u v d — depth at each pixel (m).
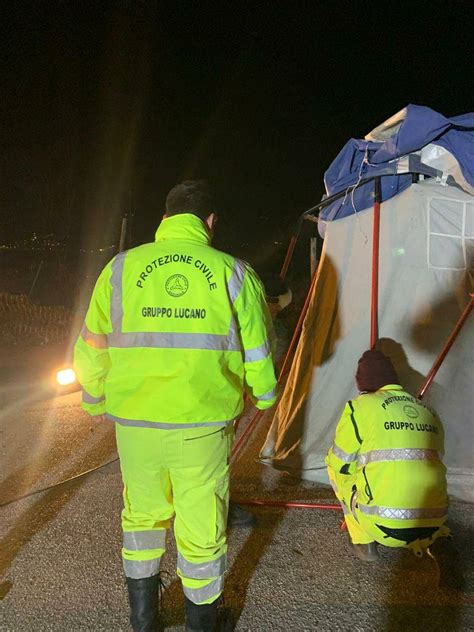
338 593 3.02
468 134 3.63
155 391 2.38
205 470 2.44
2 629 2.75
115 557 3.36
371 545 3.23
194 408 2.36
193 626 2.50
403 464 2.94
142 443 2.42
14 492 4.32
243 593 3.03
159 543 2.61
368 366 3.34
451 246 3.98
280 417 4.64
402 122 3.80
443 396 3.99
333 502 4.07
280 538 3.57
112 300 2.47
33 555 3.39
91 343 2.56
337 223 4.37
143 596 2.57
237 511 3.68
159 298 2.41
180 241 2.52
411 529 2.92
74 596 3.00
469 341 3.96
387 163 3.87
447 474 4.00
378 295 4.08
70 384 7.53
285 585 3.10
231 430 2.56
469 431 3.98
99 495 4.21
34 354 9.91
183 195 2.62
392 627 2.77
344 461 3.16
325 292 4.42
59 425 5.95
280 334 10.55
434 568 3.23
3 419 6.20
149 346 2.39
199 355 2.38
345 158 4.24
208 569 2.47
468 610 2.87
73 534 3.63
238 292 2.46
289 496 4.18
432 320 3.99
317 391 4.39
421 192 3.96
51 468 4.79
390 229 4.06
